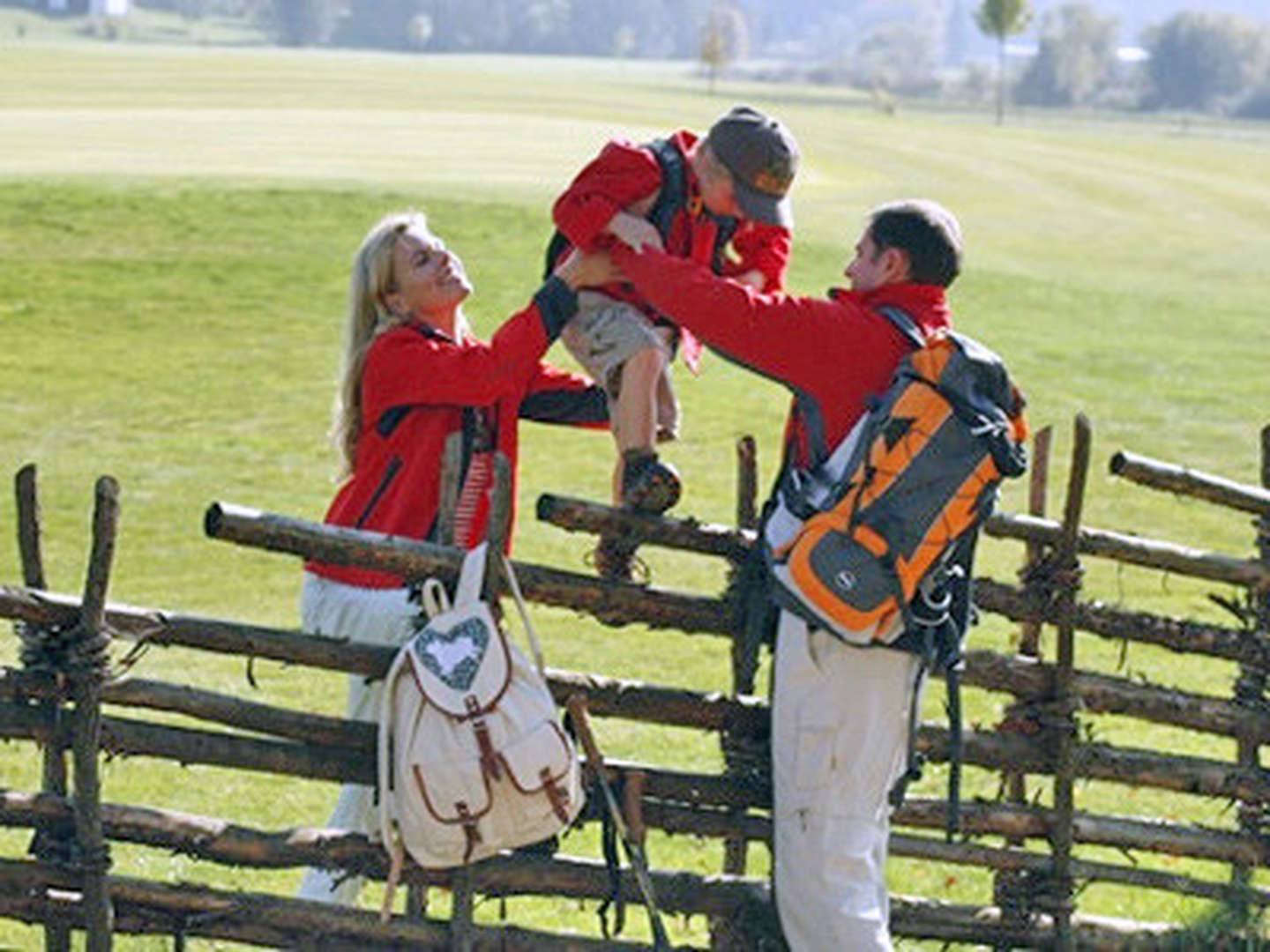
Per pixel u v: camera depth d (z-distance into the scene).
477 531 18.19
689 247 17.81
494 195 119.25
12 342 80.50
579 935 18.06
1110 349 90.38
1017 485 63.22
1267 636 20.69
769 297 17.02
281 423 69.50
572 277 17.67
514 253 103.94
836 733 17.05
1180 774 20.39
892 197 145.00
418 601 17.39
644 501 17.84
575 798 16.64
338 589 18.28
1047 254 124.94
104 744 16.92
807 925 17.25
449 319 18.66
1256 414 78.00
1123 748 20.42
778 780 17.33
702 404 74.69
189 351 80.69
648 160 17.56
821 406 17.05
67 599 16.50
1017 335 92.62
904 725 17.33
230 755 17.23
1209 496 20.50
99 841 16.64
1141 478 20.17
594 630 44.44
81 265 95.00
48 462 63.00
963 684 19.42
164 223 105.62
